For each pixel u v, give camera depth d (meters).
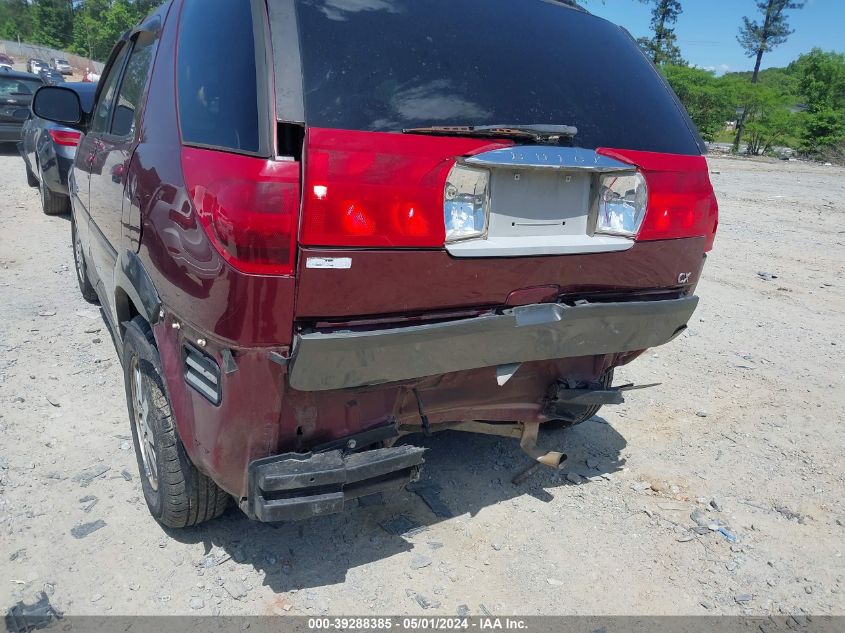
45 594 2.68
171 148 2.62
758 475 3.93
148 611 2.64
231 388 2.29
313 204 2.14
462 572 2.98
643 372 5.36
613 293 2.97
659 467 3.96
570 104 2.80
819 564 3.20
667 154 2.98
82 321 5.43
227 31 2.51
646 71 3.27
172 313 2.52
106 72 4.27
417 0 2.66
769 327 6.59
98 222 3.85
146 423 2.98
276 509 2.32
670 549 3.24
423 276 2.39
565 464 3.62
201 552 2.97
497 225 2.57
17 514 3.12
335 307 2.27
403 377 2.47
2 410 3.99
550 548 3.19
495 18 2.83
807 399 4.96
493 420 3.19
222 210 2.15
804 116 38.91
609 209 2.83
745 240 10.77
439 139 2.35
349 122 2.24
